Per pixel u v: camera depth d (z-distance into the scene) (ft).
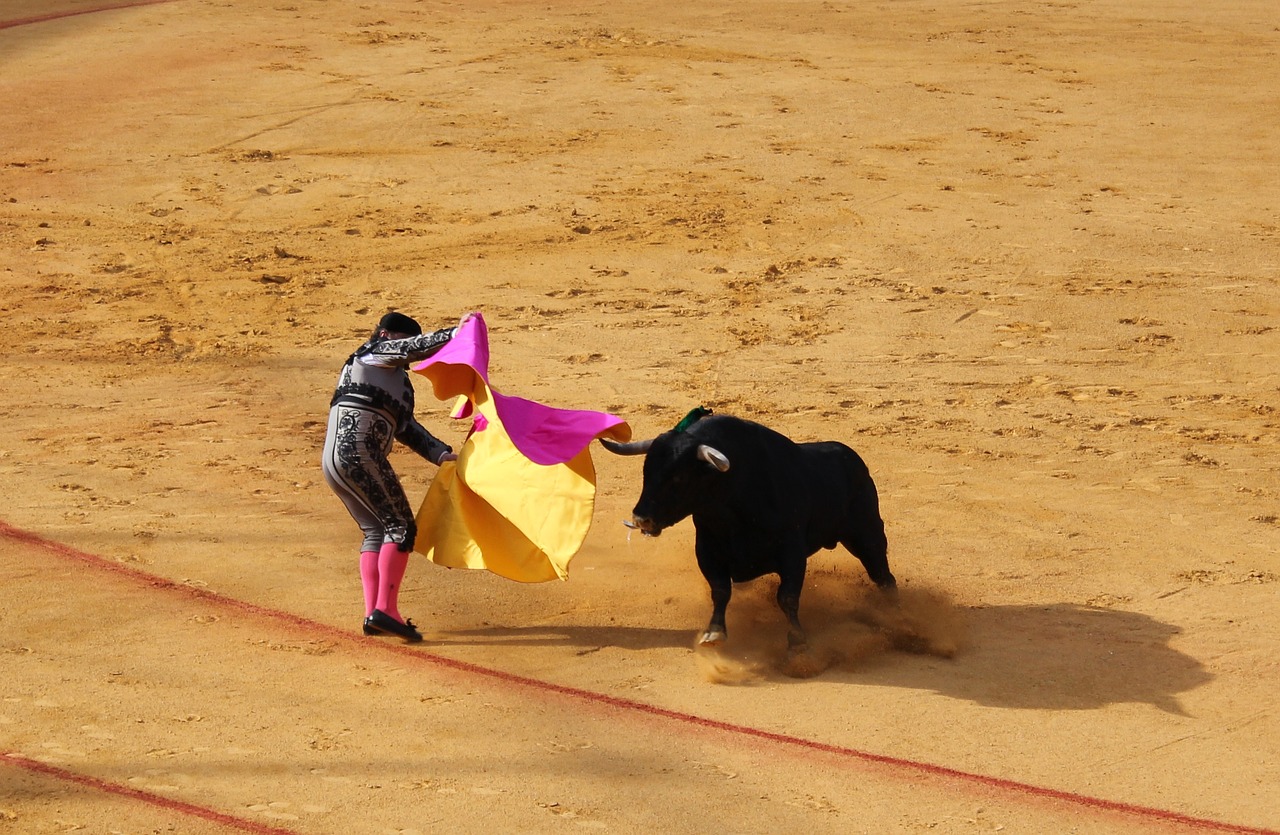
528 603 71.36
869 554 69.00
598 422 65.77
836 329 125.90
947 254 148.56
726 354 119.24
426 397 107.76
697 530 64.34
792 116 205.36
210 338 123.65
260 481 88.99
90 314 130.52
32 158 181.88
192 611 68.80
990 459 95.04
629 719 58.08
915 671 63.57
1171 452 96.94
